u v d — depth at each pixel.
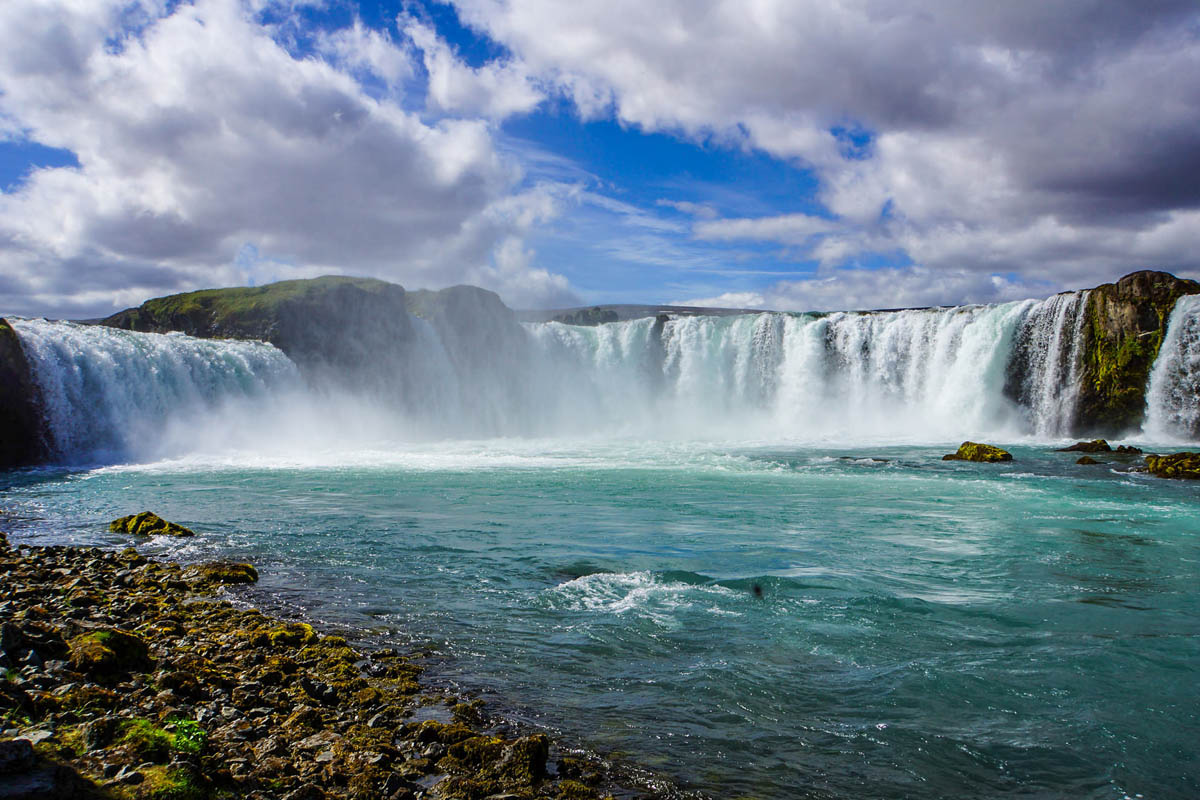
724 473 28.78
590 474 28.56
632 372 59.41
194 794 4.88
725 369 57.09
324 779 5.61
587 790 5.71
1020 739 6.91
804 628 9.98
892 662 8.77
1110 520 18.28
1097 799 5.95
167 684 7.08
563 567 13.54
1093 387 44.16
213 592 11.73
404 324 58.06
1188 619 10.41
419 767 5.94
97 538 16.64
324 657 8.54
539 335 61.47
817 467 30.61
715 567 13.47
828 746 6.71
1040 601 11.27
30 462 32.62
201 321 53.56
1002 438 44.47
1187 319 40.97
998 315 47.69
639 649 9.16
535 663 8.66
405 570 13.36
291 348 51.75
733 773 6.17
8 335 32.34
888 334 51.50
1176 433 41.38
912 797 5.88
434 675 8.21
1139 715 7.41
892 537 16.27
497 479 27.12
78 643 7.62
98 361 36.03
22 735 5.39
